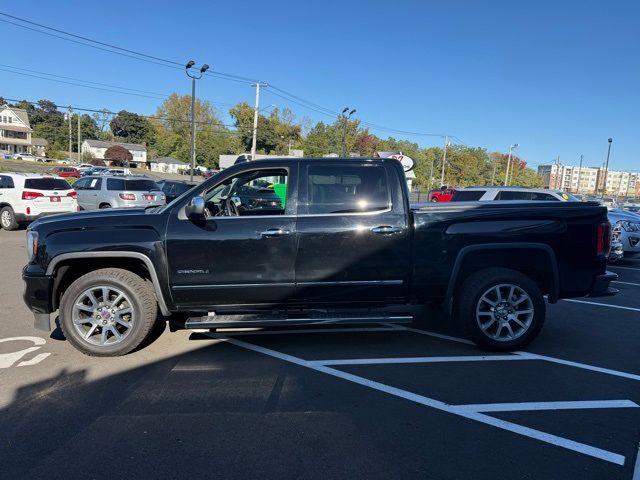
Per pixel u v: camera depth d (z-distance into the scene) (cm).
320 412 375
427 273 496
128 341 481
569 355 512
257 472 297
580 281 516
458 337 566
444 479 293
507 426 358
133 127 12250
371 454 318
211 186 489
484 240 500
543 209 509
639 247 1133
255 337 557
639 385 437
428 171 8844
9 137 10369
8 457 309
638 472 303
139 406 382
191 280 476
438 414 375
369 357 496
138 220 479
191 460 309
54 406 380
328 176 495
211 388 416
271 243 478
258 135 9225
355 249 486
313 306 501
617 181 14100
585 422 367
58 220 487
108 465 302
